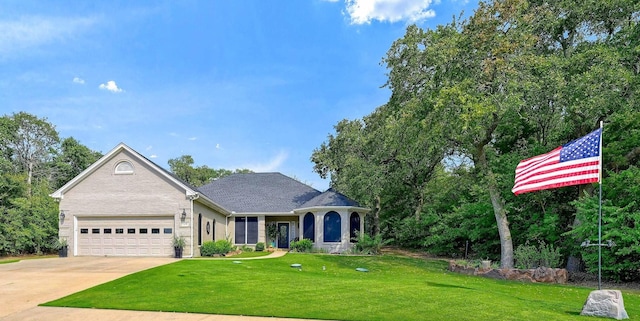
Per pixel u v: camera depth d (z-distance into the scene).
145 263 20.27
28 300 12.33
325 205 31.89
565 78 21.00
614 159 20.30
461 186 31.55
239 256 26.55
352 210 32.47
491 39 20.52
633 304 13.88
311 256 27.09
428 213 33.34
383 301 12.09
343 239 31.73
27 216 32.09
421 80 27.25
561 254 22.55
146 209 25.08
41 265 19.91
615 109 20.23
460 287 15.75
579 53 21.55
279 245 35.88
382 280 17.39
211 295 12.73
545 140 24.14
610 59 19.14
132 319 10.19
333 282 15.56
